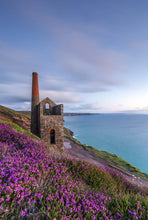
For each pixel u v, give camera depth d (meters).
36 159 5.32
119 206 3.39
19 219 2.38
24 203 2.60
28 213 2.52
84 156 31.73
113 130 191.50
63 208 2.81
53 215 2.51
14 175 3.19
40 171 4.04
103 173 6.82
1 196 2.53
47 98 28.62
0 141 7.11
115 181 7.26
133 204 3.75
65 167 5.45
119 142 114.88
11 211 2.38
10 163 4.02
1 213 2.30
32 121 28.92
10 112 47.06
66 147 37.28
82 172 5.95
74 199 3.24
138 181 21.64
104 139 124.88
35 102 32.41
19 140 7.94
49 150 8.00
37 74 34.28
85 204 3.30
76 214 2.76
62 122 24.97
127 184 7.85
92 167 6.95
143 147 99.62
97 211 3.07
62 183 3.81
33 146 7.43
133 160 72.31
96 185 5.24
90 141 113.31
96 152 42.00
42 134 23.44
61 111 25.02
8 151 5.57
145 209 3.50
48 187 3.50
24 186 2.93
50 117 24.16
